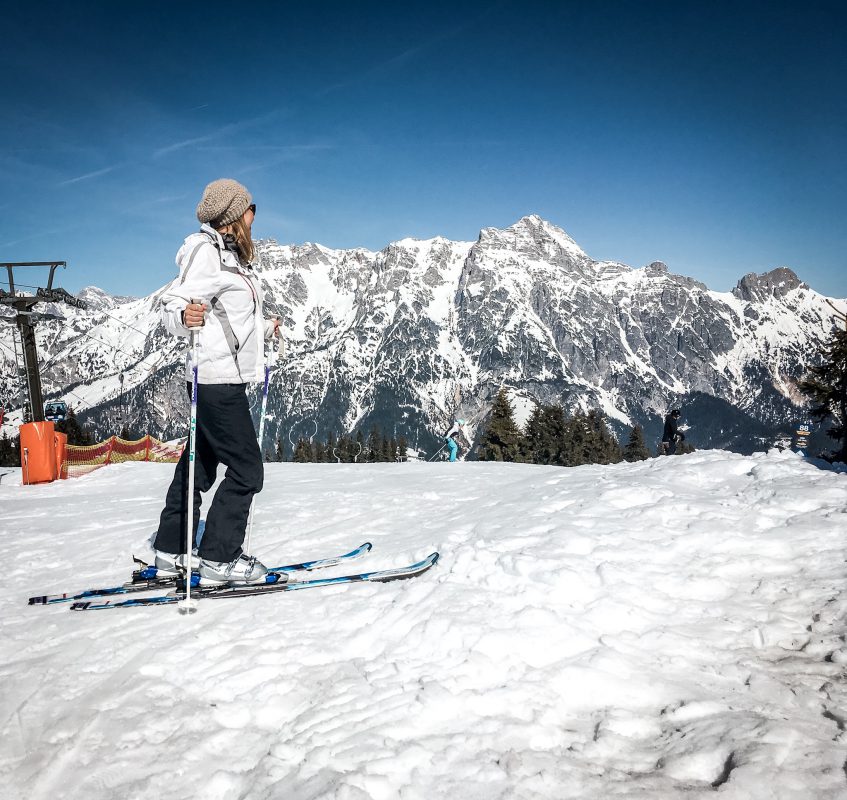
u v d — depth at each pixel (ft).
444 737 6.09
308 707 6.97
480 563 10.39
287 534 15.76
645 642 7.77
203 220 10.94
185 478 11.50
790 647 7.57
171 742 6.51
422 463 38.60
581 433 188.85
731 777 5.16
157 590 11.15
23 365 46.47
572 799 5.16
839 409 91.30
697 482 14.25
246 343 10.94
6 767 6.24
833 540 9.94
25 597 11.93
